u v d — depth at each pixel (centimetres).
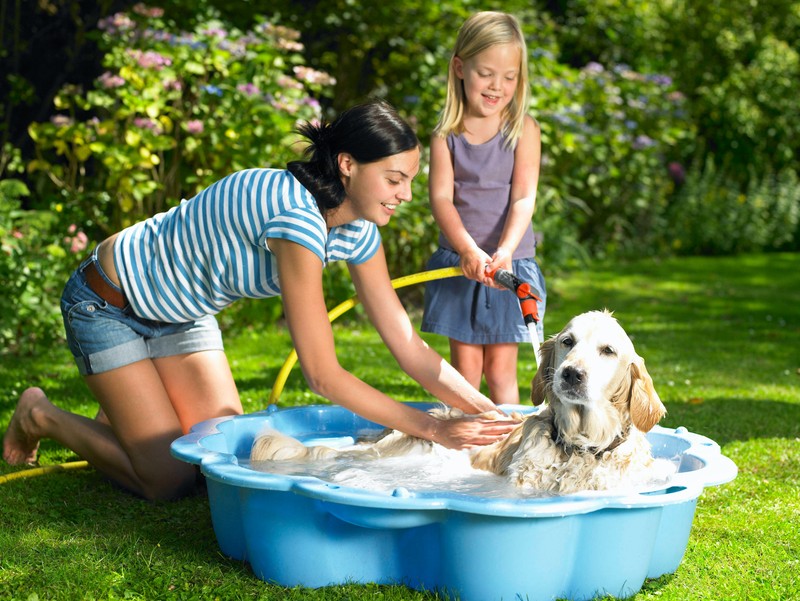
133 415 355
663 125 1329
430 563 276
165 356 376
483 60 396
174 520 340
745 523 340
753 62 1647
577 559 271
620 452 311
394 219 788
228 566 295
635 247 1345
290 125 721
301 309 294
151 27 752
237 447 368
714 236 1444
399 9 951
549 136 969
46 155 827
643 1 1411
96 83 700
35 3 880
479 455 351
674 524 288
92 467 401
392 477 327
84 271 351
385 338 347
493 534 256
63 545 306
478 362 424
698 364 657
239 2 916
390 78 1012
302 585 279
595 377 301
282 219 293
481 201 413
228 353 659
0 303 627
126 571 286
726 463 302
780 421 490
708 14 1617
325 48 1063
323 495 253
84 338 350
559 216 1031
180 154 743
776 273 1234
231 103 711
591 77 1175
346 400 302
